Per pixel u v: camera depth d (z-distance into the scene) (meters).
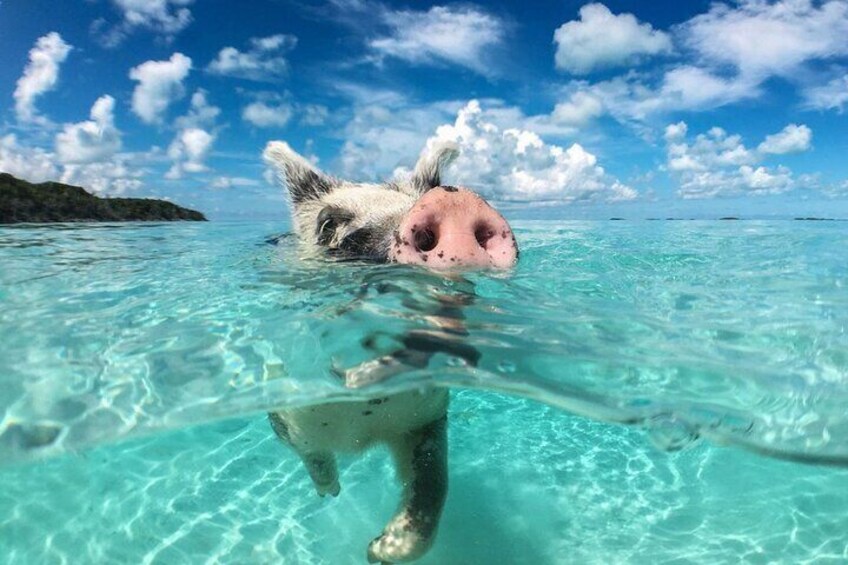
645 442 0.56
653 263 0.83
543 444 0.56
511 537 0.44
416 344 0.36
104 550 0.41
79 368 0.39
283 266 0.63
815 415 0.35
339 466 0.54
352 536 0.44
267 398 0.35
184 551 0.42
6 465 0.41
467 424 0.59
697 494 0.48
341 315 0.42
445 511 0.46
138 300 0.54
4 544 0.41
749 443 0.33
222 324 0.44
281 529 0.45
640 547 0.42
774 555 0.41
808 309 0.54
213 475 0.51
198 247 1.04
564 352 0.38
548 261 0.75
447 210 0.42
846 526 0.44
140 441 0.54
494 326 0.41
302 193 0.74
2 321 0.47
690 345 0.42
